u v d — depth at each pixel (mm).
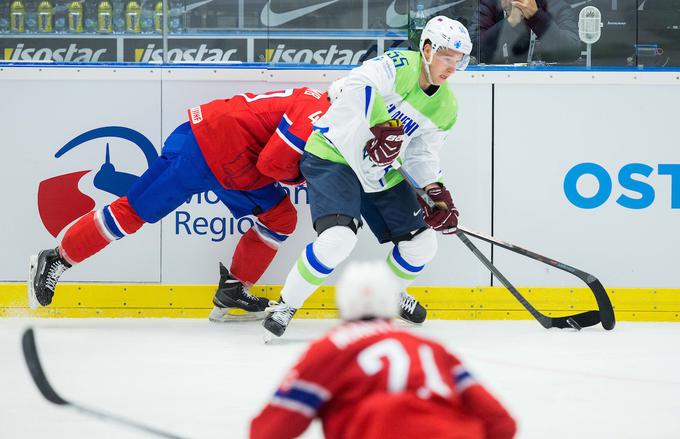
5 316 18172
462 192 18250
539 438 9961
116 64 18125
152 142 18203
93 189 18203
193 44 18312
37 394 11805
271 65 18344
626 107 18188
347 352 6305
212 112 16250
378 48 18391
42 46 18188
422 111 15469
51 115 18094
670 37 18344
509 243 17156
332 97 16094
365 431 6051
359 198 15398
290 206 17188
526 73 18125
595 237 18266
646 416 10883
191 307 18266
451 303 18250
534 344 15500
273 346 15273
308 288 15227
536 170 18203
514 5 18188
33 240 18172
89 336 16125
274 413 6352
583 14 18281
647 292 18266
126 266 18188
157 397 11703
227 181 16422
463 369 6590
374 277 6664
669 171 18234
